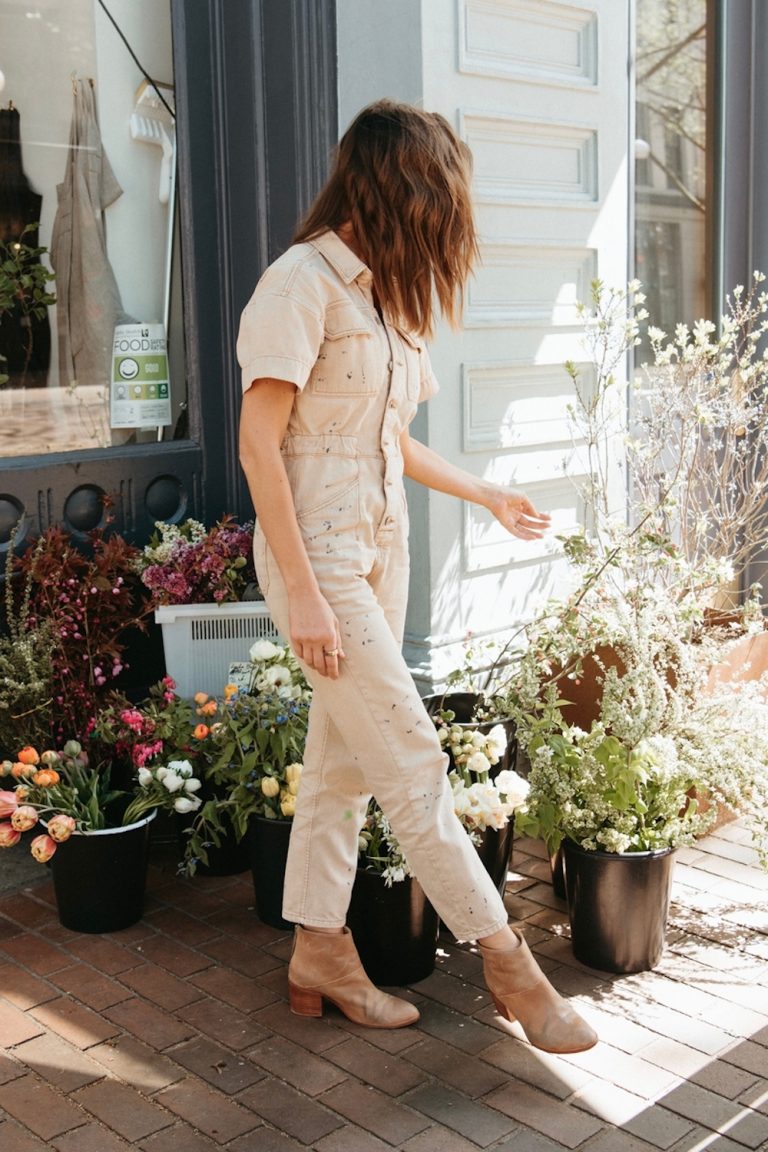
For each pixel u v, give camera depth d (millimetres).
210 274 3619
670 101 4410
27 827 2703
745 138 4539
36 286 3445
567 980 2664
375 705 2205
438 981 2668
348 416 2178
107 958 2760
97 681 3219
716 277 4641
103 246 3555
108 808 3088
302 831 2455
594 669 3357
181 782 2861
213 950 2797
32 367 3461
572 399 3838
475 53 3414
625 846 2625
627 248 3988
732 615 3664
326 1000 2559
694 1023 2500
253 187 3518
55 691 3230
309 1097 2262
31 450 3475
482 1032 2471
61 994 2607
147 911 2986
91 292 3545
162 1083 2301
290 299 2080
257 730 2904
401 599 2371
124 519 3545
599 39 3738
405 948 2615
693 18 4418
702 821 2775
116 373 3602
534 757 2805
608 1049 2408
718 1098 2254
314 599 2135
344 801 2443
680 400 3627
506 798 2639
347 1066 2354
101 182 3531
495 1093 2270
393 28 3305
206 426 3670
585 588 3080
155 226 3639
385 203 2094
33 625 3229
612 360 3793
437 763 2262
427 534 3436
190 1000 2586
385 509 2250
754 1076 2322
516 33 3529
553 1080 2309
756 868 3223
